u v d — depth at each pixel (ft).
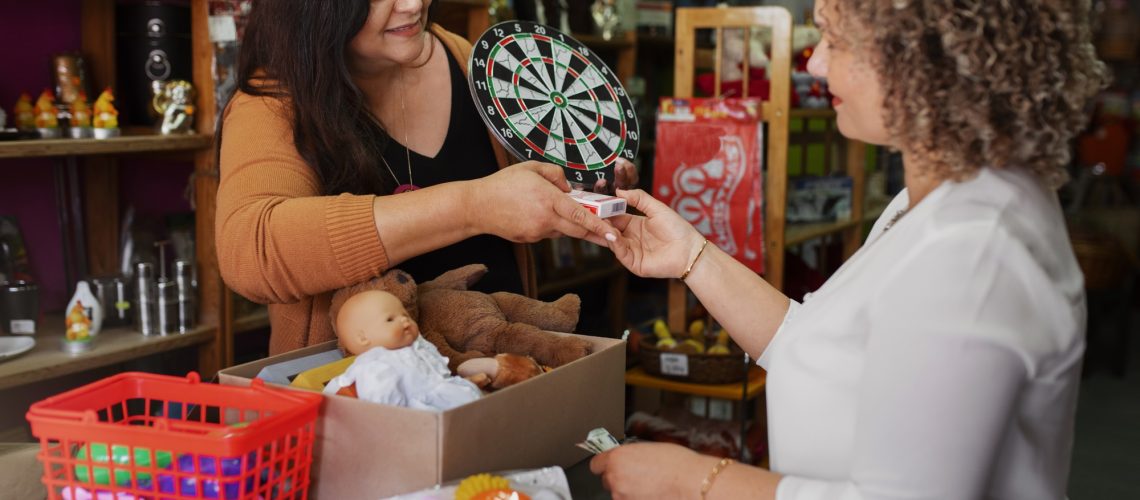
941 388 2.89
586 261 13.05
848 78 3.34
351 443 3.48
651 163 14.14
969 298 2.92
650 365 10.46
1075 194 21.34
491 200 4.25
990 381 2.87
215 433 3.08
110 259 9.37
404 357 3.70
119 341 8.15
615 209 4.45
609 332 13.48
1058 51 3.03
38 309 8.25
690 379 10.34
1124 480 12.28
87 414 3.18
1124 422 14.55
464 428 3.39
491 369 3.95
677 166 10.44
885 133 3.34
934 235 3.07
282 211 4.39
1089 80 3.14
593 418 4.13
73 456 3.87
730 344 10.91
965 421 2.87
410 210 4.28
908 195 3.65
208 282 8.66
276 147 4.73
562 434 3.93
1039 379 3.04
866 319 3.23
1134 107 22.91
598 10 12.81
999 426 2.91
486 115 4.69
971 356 2.87
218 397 3.62
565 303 4.77
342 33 4.62
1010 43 2.98
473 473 3.46
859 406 3.09
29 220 8.94
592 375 4.08
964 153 3.10
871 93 3.30
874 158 15.92
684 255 4.56
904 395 2.94
